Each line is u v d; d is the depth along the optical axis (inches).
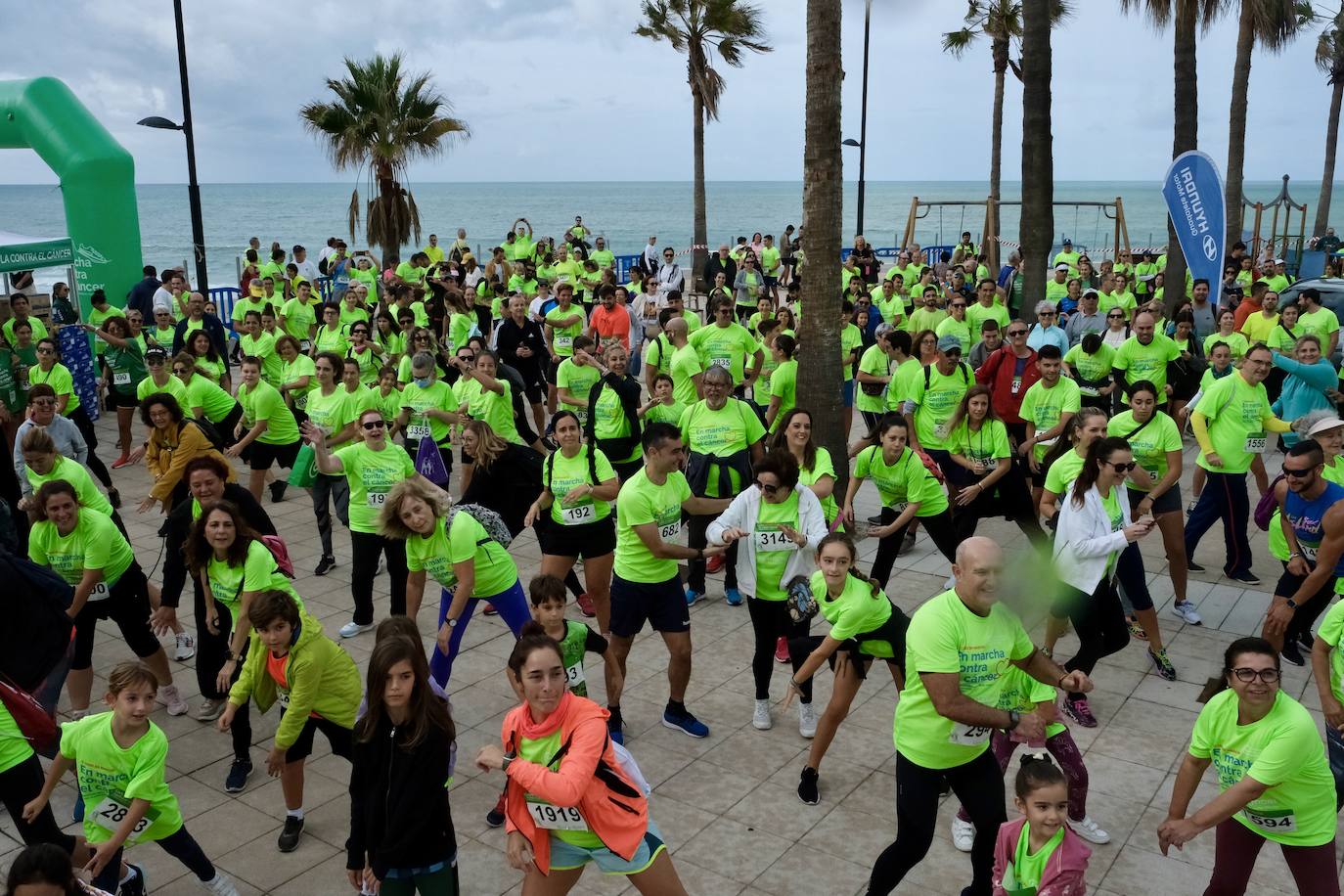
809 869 214.1
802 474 292.8
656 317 781.9
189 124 796.6
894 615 223.3
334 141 972.6
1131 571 288.4
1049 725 209.5
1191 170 569.3
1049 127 662.5
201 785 251.3
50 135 809.5
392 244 999.6
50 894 142.1
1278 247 1369.3
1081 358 470.9
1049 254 674.8
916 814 185.6
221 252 2743.6
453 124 985.5
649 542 252.5
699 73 1097.4
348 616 352.2
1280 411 405.4
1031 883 158.4
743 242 1248.2
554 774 158.6
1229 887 183.8
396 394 430.6
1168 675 295.9
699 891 206.8
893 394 390.0
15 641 236.7
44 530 261.7
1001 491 340.5
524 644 162.4
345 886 212.5
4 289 788.0
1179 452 317.1
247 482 518.3
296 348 516.7
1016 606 183.2
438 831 171.5
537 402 584.1
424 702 167.8
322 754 267.6
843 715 231.3
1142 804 235.6
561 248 1058.1
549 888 173.5
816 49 398.9
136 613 275.9
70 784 255.4
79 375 629.6
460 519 256.2
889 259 1521.9
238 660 244.2
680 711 271.4
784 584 257.9
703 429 337.4
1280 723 167.8
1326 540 245.8
